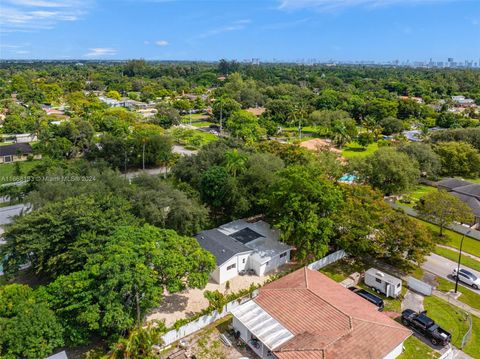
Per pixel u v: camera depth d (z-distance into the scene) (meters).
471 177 68.69
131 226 29.86
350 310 25.42
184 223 36.97
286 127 119.00
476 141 73.75
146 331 23.09
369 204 37.97
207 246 35.59
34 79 186.88
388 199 55.53
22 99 138.88
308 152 59.41
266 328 24.55
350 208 37.03
